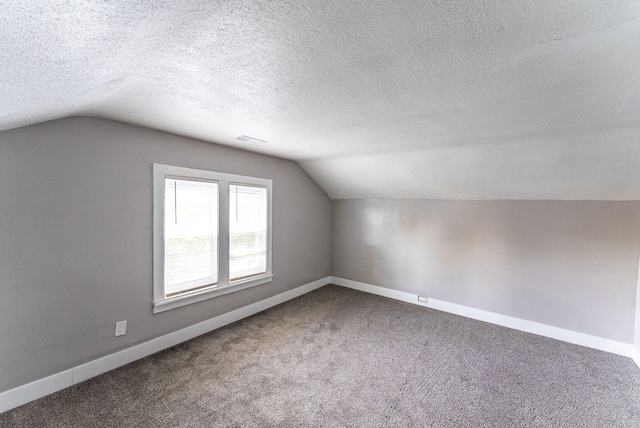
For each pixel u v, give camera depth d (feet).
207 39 3.10
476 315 10.82
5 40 2.40
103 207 6.86
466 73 4.05
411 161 10.08
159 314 8.05
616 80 4.15
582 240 8.85
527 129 6.81
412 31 3.02
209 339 8.81
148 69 3.90
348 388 6.53
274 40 3.19
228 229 9.86
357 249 14.24
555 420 5.63
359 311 11.36
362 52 3.48
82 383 6.50
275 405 5.93
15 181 5.61
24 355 5.80
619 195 8.19
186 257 8.74
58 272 6.20
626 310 8.20
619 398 6.28
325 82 4.40
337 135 7.82
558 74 4.02
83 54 3.01
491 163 8.88
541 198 9.46
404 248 12.69
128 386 6.43
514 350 8.37
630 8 2.56
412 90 4.71
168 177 8.09
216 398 6.10
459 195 10.96
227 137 8.40
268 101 5.31
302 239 13.30
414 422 5.53
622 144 6.77
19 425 5.23
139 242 7.55
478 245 10.78
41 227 5.95
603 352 8.34
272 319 10.44
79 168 6.45
